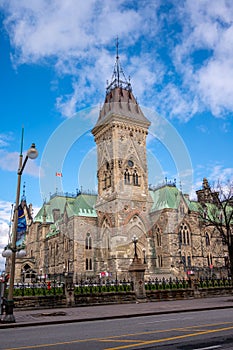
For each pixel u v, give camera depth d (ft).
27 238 320.70
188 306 87.10
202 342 33.14
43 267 275.39
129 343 33.37
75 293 98.12
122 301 104.78
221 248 235.81
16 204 69.21
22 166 70.38
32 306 88.94
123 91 187.42
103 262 212.02
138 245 208.74
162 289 116.47
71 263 217.77
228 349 29.60
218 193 160.66
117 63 180.45
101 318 65.05
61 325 56.85
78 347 32.04
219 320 53.21
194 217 227.81
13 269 64.44
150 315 70.23
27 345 34.14
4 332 48.60
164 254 212.84
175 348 30.25
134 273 111.24
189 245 221.46
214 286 133.90
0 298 63.82
